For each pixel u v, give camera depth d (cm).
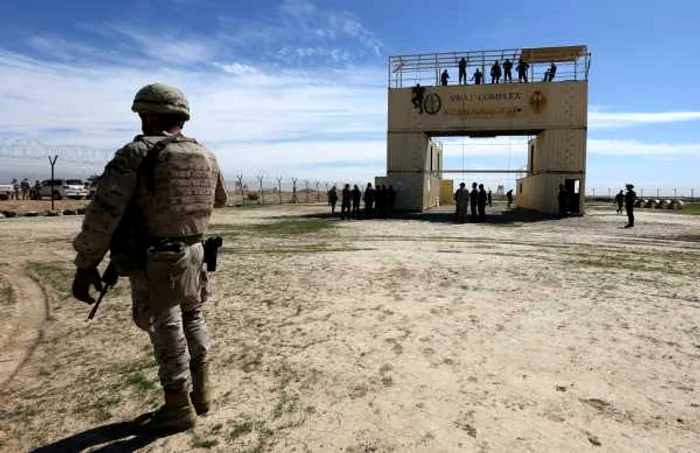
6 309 577
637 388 342
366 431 281
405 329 481
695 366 384
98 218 238
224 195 312
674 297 626
